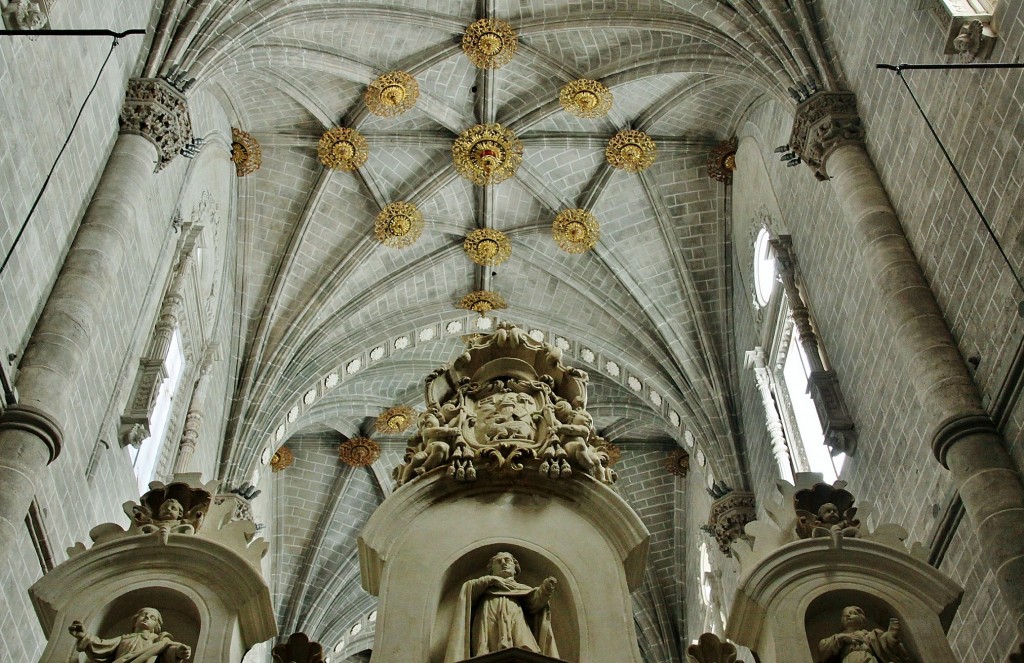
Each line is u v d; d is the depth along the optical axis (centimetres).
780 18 1834
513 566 835
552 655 769
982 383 1292
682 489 3073
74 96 1448
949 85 1385
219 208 2319
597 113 2428
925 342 1369
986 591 1273
